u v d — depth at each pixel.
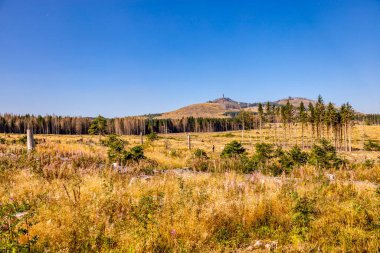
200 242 5.01
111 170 12.07
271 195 7.95
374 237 5.30
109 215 5.91
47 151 17.33
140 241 4.77
